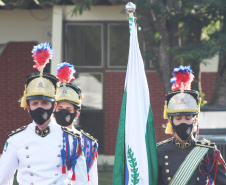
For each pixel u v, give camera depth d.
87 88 41.91
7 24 42.69
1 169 13.57
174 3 30.52
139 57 15.77
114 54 41.56
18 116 42.59
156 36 32.19
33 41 42.50
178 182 14.32
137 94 15.52
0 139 42.44
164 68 31.91
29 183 13.39
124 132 15.50
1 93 42.66
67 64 17.19
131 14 15.91
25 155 13.48
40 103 13.36
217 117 24.67
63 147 13.53
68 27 41.09
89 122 42.03
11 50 42.62
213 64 41.41
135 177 15.08
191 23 30.44
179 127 14.28
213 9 29.25
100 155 41.75
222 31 30.53
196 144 14.66
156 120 41.22
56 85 13.69
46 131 13.59
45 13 42.28
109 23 41.19
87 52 41.50
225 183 14.34
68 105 16.94
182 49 30.23
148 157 15.09
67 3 39.50
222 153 24.38
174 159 14.59
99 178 34.94
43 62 13.73
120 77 41.59
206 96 41.47
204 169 14.30
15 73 42.59
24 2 40.16
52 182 13.34
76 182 13.62
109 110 41.69
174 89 14.88
